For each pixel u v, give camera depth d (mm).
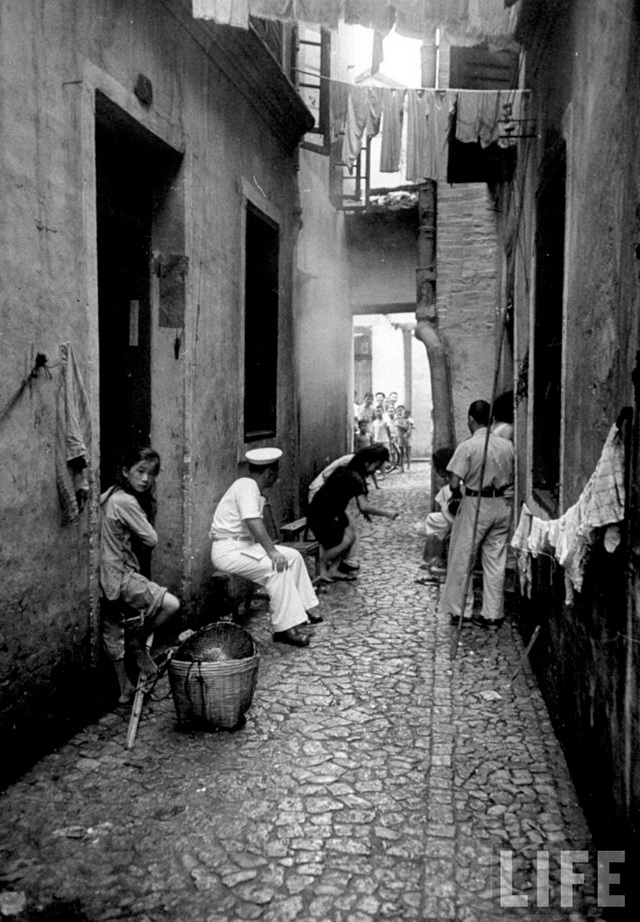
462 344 8672
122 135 4785
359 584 7410
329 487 7402
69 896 2650
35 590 3523
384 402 19719
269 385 7805
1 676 3295
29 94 3445
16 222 3344
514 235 5836
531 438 4906
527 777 3551
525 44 4895
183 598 5418
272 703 4414
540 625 4695
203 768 3605
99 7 4062
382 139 6156
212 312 5805
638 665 2342
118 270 5145
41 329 3533
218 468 6023
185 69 5227
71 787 3404
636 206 2432
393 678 4844
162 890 2691
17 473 3363
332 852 2930
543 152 4602
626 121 2572
